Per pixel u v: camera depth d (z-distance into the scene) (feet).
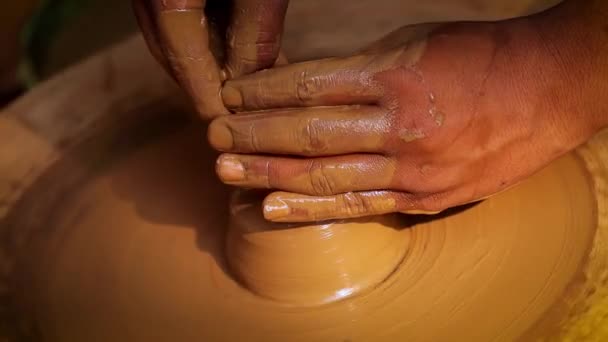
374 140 3.83
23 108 6.26
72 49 9.80
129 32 9.83
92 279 4.93
